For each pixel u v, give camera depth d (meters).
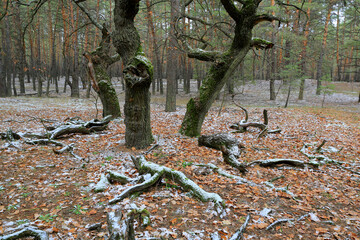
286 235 3.16
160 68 29.92
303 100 24.33
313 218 3.60
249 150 7.30
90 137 8.59
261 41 7.99
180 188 4.36
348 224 3.52
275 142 8.47
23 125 10.41
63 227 3.21
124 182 4.53
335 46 32.25
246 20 7.27
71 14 23.84
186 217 3.44
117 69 44.78
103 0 28.12
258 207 3.85
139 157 5.16
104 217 3.46
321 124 12.23
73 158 6.27
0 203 3.89
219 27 9.59
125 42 6.25
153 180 4.20
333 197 4.39
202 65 24.08
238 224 3.33
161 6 26.81
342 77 41.75
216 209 3.59
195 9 15.35
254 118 13.68
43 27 38.44
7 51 23.34
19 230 3.10
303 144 7.96
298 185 4.88
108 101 11.65
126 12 6.02
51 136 7.86
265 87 31.44
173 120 12.55
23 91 27.09
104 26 10.44
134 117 6.71
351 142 8.68
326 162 6.37
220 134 6.77
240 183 4.69
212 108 18.28
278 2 8.25
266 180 5.08
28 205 3.85
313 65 28.66
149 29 26.33
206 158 6.21
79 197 4.11
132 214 2.80
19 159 6.05
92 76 7.01
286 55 26.06
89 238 2.99
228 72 8.13
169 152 6.61
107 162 5.91
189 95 28.98
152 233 3.02
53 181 4.80
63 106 17.88
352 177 5.44
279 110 17.28
